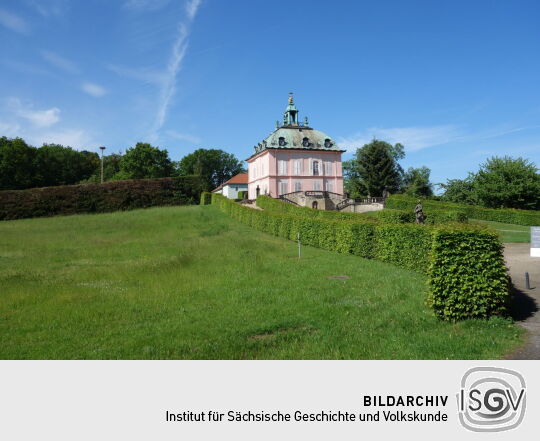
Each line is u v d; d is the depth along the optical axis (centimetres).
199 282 1173
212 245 1995
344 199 5247
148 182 4822
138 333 752
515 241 2417
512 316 817
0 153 6494
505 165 4866
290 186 5800
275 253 1794
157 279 1232
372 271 1339
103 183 4616
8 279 1292
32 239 2416
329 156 6009
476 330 729
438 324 773
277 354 647
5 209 4147
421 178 6594
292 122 6272
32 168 6956
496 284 777
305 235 2184
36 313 898
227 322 801
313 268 1399
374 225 1662
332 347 665
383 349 654
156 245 2077
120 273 1346
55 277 1325
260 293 1030
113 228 2853
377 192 6638
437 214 2822
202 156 9819
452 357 613
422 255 1319
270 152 5781
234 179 8262
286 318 813
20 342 723
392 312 845
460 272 792
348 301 941
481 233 798
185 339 716
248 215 3094
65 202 4362
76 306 951
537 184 4638
